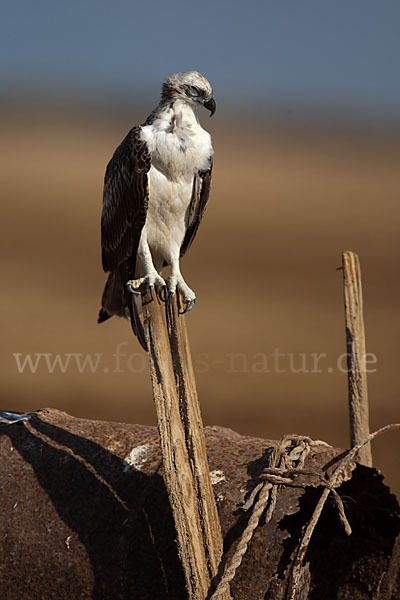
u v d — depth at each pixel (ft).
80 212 155.63
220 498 19.52
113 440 21.81
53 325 73.56
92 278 95.25
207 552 18.42
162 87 27.14
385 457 43.24
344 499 20.95
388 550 20.95
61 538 19.92
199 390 56.75
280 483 19.06
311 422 50.34
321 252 119.55
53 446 21.77
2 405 52.39
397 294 89.25
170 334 19.71
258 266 106.32
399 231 143.64
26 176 223.71
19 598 19.74
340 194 210.59
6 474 21.18
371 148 463.01
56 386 56.95
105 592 19.27
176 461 18.72
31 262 104.32
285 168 297.74
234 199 189.47
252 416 51.49
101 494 20.39
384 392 56.34
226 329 73.87
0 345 66.59
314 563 21.86
